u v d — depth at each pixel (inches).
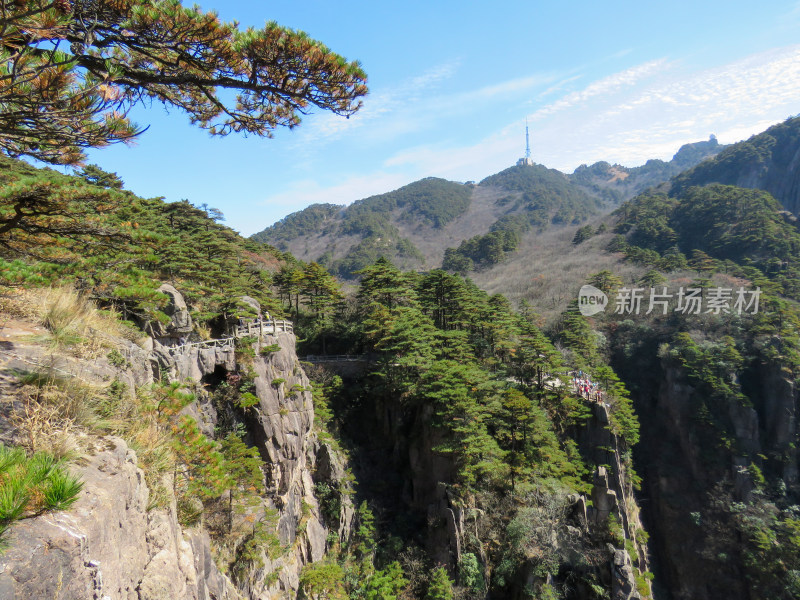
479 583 1079.0
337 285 2144.4
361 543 1194.6
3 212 278.8
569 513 1225.4
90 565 155.0
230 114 379.2
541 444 1326.3
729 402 2218.3
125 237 329.1
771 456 2119.8
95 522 167.5
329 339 1952.5
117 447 222.8
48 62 237.1
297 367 1210.6
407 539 1257.4
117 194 304.7
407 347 1493.6
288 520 979.9
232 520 750.5
